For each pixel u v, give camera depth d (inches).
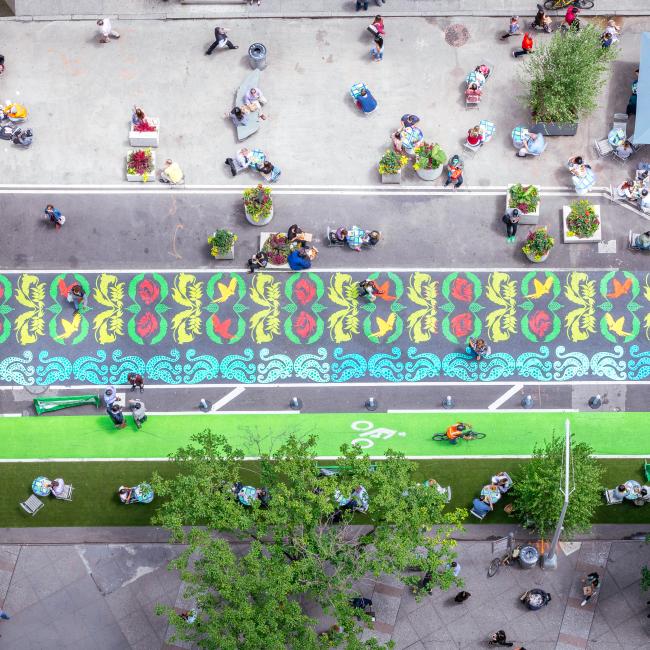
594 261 1662.2
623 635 1533.0
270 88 1716.3
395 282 1656.0
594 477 1467.8
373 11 1732.3
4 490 1604.3
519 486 1496.1
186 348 1644.9
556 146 1699.1
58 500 1601.9
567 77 1603.1
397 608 1552.7
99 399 1631.4
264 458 1449.3
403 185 1685.5
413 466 1429.6
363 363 1638.8
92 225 1675.7
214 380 1638.8
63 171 1690.5
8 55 1727.4
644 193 1653.5
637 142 1625.2
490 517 1590.8
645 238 1637.6
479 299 1652.3
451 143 1697.8
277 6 1734.7
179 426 1624.0
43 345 1648.6
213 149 1696.6
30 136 1683.1
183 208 1679.4
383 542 1359.5
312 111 1710.1
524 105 1706.4
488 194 1681.8
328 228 1669.5
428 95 1716.3
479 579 1562.5
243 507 1518.2
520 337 1643.7
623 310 1648.6
